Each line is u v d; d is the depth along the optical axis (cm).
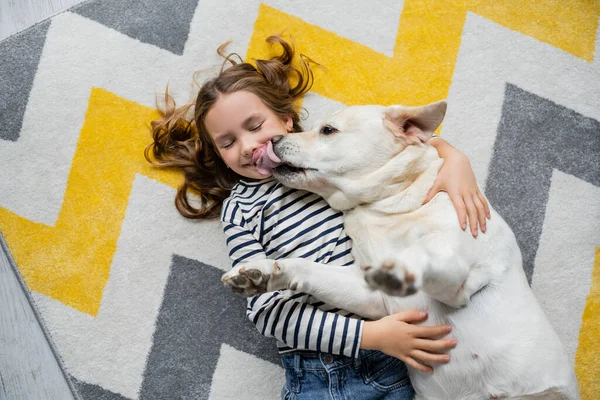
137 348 160
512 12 174
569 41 172
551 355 126
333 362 142
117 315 160
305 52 170
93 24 167
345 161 131
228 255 164
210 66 169
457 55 172
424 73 171
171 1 169
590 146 171
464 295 124
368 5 172
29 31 166
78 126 165
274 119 146
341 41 171
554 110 172
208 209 163
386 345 132
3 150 163
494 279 127
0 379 156
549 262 166
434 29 172
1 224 161
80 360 158
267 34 171
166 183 165
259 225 146
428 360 129
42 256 161
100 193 164
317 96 168
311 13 172
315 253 144
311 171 134
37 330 159
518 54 173
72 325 159
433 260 112
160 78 167
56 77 165
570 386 126
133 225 163
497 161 169
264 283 119
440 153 140
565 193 169
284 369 161
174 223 164
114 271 162
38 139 164
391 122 130
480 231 128
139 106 166
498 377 127
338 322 135
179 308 162
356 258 138
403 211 132
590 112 172
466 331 127
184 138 165
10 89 164
